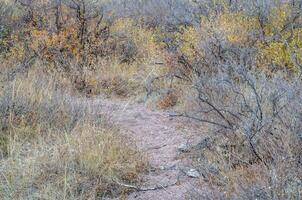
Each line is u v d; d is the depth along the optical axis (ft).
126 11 36.27
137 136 18.75
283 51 21.36
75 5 30.01
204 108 18.17
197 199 13.19
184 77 23.20
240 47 22.71
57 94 20.53
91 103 21.17
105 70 26.63
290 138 13.73
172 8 32.40
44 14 29.45
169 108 22.29
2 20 28.96
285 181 12.28
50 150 16.28
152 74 25.32
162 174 15.49
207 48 22.65
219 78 18.97
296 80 16.51
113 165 15.14
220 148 15.61
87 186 14.35
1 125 17.56
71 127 18.13
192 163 15.78
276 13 24.57
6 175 14.80
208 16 27.53
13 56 25.62
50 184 14.15
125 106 21.95
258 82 18.79
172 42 27.48
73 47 27.22
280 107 15.46
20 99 18.98
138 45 30.30
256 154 14.30
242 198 12.30
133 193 14.46
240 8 26.94
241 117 16.26
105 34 29.40
